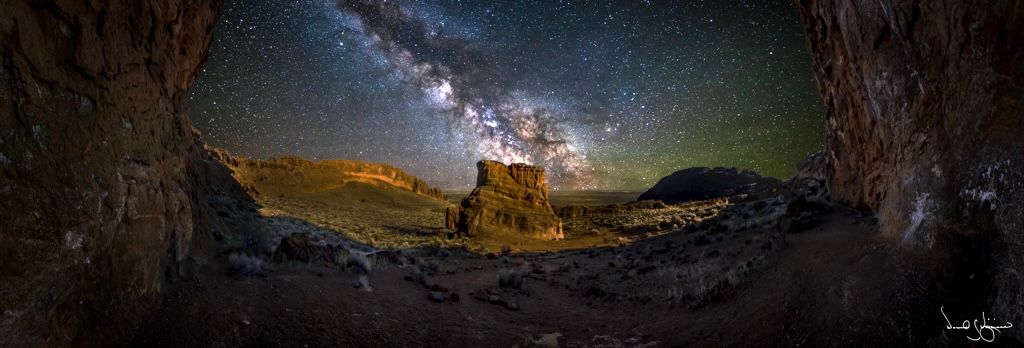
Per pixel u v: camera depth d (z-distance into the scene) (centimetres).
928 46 711
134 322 541
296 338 600
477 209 3055
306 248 996
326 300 731
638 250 1791
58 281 439
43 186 430
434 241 2577
